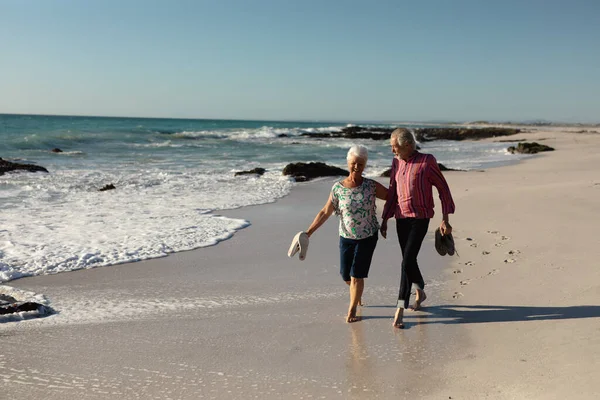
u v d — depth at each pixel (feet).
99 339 14.16
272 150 112.78
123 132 150.00
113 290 18.98
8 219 32.35
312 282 19.79
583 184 41.50
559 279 17.89
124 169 66.44
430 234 27.30
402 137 14.89
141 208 37.24
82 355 13.08
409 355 12.85
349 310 15.40
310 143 144.36
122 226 30.53
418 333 14.30
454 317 15.39
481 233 26.48
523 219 28.96
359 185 15.11
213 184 52.75
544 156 96.37
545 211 30.66
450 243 15.56
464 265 20.94
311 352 13.20
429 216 15.02
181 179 56.54
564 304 15.55
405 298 14.92
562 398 9.96
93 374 12.00
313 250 25.02
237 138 166.91
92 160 78.18
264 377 11.79
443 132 217.56
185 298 17.95
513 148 112.68
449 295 17.46
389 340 13.88
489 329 14.24
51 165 68.69
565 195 35.68
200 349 13.44
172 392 11.10
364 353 13.07
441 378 11.50
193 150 106.93
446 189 15.08
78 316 16.11
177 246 25.71
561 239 23.48
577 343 12.60
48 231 28.91
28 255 23.65
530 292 16.93
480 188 44.93
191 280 20.20
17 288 19.25
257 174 60.75
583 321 14.02
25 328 15.01
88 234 28.22
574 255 20.65
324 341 13.93
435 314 15.76
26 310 16.26
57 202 39.73
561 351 12.26
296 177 58.03
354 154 14.88
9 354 13.12
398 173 15.26
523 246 23.00
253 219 33.37
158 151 101.14
